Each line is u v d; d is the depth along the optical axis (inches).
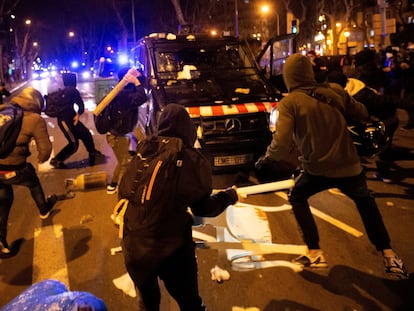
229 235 177.8
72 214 220.2
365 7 1739.7
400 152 308.5
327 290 140.3
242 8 2042.3
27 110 180.7
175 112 101.0
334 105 132.6
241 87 260.2
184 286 101.4
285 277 149.2
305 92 133.1
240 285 145.6
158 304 107.6
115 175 245.6
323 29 1718.8
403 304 131.3
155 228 95.3
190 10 1466.5
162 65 272.7
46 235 195.6
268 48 298.7
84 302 82.7
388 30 900.0
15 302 88.8
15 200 250.8
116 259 168.7
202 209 98.7
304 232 140.7
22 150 180.1
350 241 175.5
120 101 221.3
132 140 252.1
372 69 259.1
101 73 393.1
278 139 130.1
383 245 134.1
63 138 446.3
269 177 226.5
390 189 235.5
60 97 303.7
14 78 2486.5
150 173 95.7
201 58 282.8
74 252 176.9
